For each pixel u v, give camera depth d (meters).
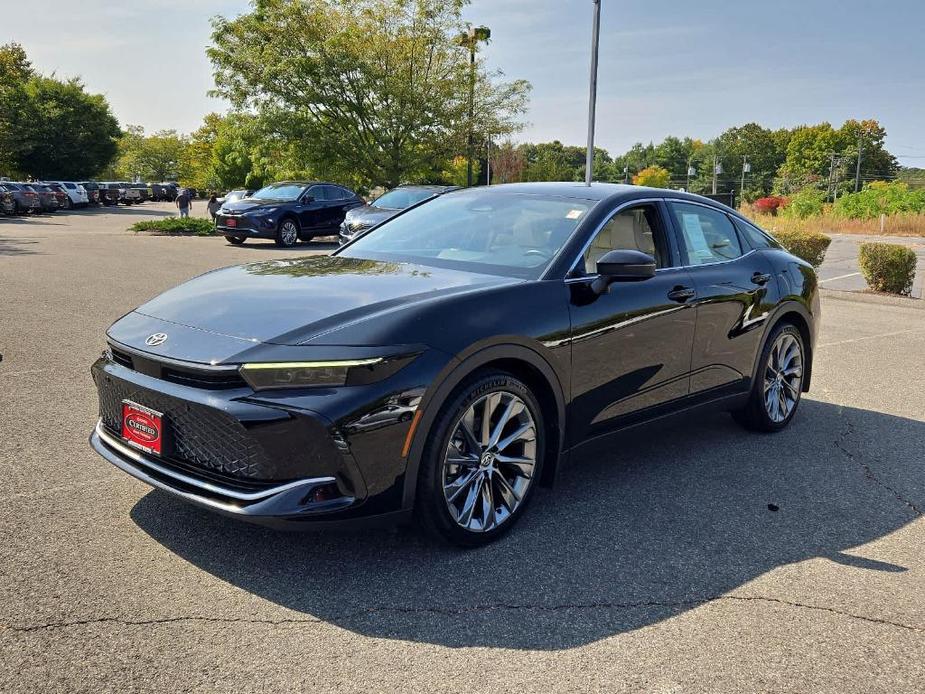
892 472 4.37
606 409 3.72
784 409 5.08
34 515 3.32
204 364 2.78
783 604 2.88
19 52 62.22
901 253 12.17
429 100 29.48
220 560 3.01
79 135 59.22
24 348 6.51
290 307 3.11
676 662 2.48
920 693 2.37
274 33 28.56
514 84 30.84
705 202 4.65
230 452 2.78
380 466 2.82
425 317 2.98
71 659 2.35
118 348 3.08
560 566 3.11
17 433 4.36
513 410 3.26
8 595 2.69
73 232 22.08
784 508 3.80
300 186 19.36
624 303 3.71
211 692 2.23
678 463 4.40
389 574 2.97
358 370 2.76
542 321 3.32
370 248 4.20
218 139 62.62
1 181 35.94
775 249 5.10
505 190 4.40
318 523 2.77
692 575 3.08
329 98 28.56
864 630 2.72
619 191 4.16
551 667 2.43
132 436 3.08
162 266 12.98
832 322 9.62
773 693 2.35
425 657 2.45
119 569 2.91
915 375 6.76
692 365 4.20
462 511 3.13
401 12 29.44
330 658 2.42
